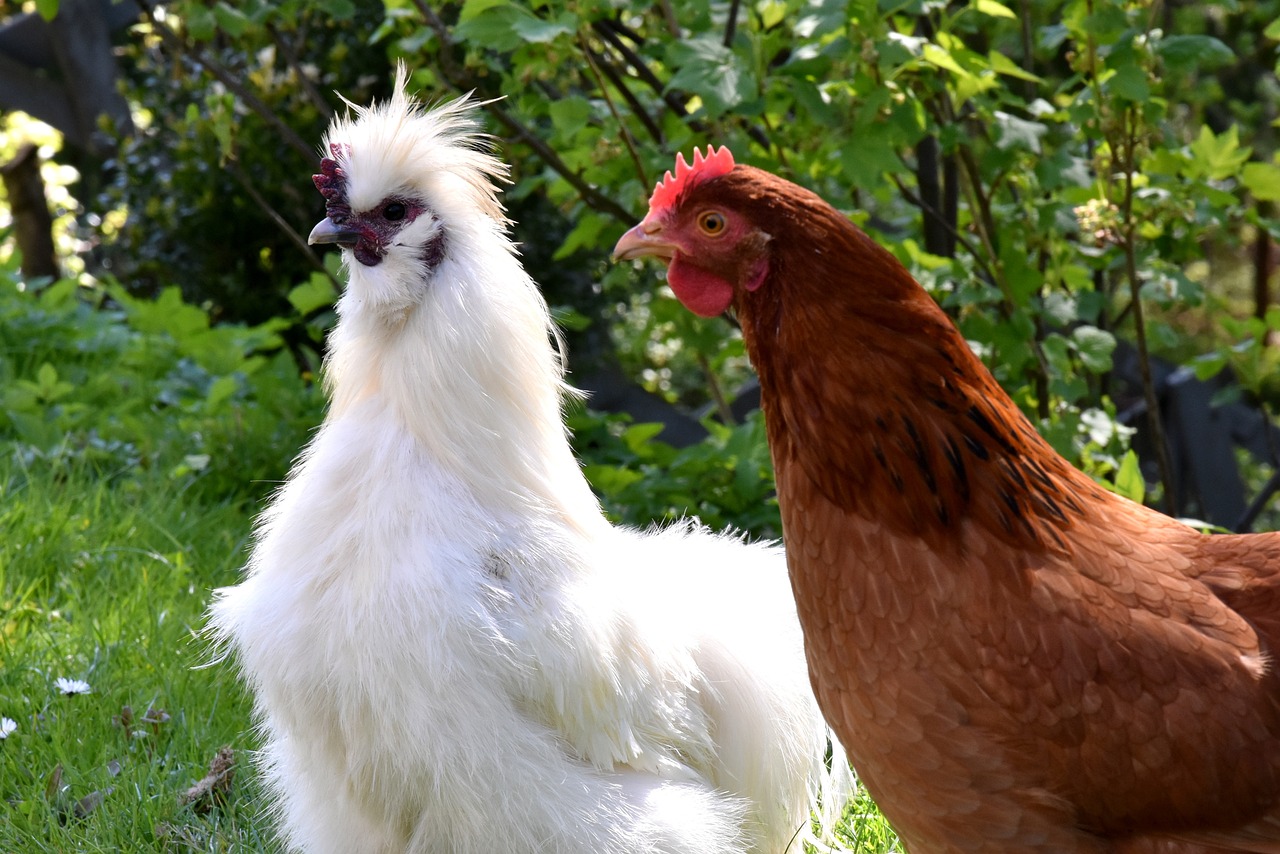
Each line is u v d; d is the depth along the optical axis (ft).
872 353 3.57
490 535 3.91
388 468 3.92
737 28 5.58
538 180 5.69
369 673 3.84
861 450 3.59
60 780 4.38
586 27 4.99
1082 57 4.99
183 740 4.54
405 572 3.85
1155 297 5.35
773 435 3.67
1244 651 3.59
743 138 5.12
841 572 3.62
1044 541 3.61
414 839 3.97
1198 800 3.54
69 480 5.62
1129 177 5.07
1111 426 5.34
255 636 3.94
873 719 3.63
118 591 5.03
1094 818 3.58
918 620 3.58
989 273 5.36
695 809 4.01
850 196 6.07
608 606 3.97
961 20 5.22
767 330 3.62
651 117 5.58
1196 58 4.96
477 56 5.24
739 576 4.36
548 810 3.88
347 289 4.05
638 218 5.34
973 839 3.62
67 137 10.55
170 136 8.96
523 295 4.02
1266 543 3.73
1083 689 3.54
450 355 3.92
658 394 9.64
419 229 3.95
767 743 4.22
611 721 3.97
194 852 4.25
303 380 8.11
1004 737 3.55
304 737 3.98
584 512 4.07
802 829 4.37
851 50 4.90
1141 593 3.61
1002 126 5.11
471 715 3.84
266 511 4.15
